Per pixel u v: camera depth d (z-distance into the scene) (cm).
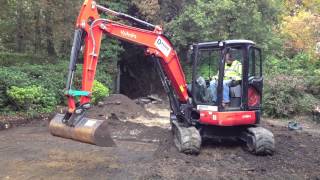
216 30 2297
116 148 1048
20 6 1723
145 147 1069
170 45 1077
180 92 1097
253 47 1051
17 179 775
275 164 921
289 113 1742
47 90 1589
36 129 1285
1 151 993
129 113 1656
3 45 1956
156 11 2412
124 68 2931
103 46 2389
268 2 2411
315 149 1098
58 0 1809
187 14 2330
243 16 2280
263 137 984
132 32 1020
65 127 873
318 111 1678
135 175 808
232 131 1077
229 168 879
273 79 1853
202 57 1080
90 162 904
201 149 1049
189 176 810
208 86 1062
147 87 2914
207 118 1030
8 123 1323
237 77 1044
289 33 2502
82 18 922
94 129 829
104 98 1823
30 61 1958
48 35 1989
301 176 830
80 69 1891
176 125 1085
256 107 1051
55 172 824
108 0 2447
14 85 1473
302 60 2341
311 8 2736
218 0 2291
